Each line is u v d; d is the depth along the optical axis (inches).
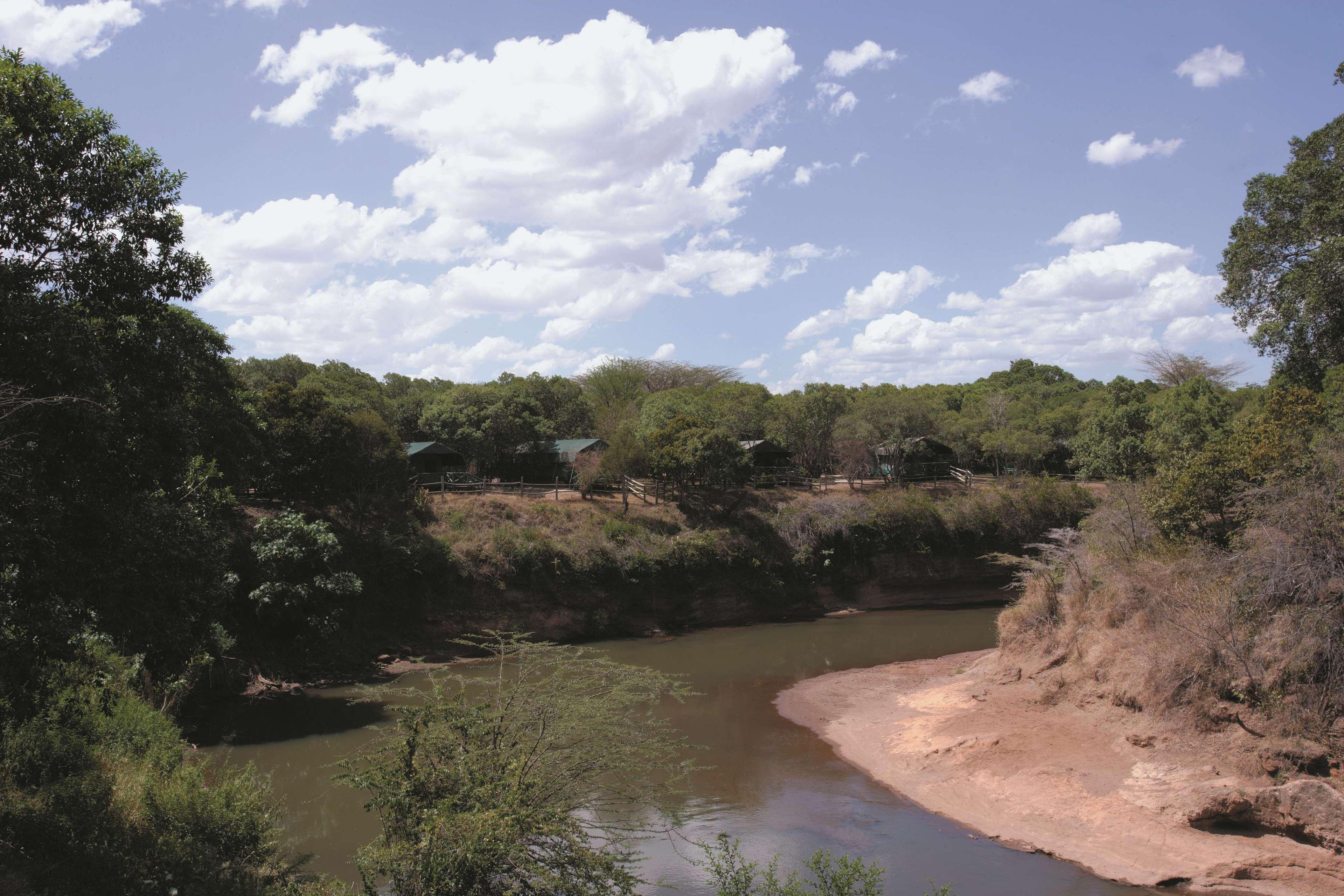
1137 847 653.3
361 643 1353.3
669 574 1704.0
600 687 527.8
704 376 3427.7
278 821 655.1
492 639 1485.0
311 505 1486.2
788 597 1841.8
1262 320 1151.6
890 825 729.6
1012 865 649.6
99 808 467.5
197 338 569.9
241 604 1208.8
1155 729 780.0
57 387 431.2
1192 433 1733.5
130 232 506.3
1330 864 593.6
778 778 846.5
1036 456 2469.2
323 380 2156.7
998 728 902.4
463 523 1641.2
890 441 2393.0
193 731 962.1
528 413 2178.9
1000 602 2005.4
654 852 660.1
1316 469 813.2
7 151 434.3
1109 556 1031.6
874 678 1262.3
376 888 400.5
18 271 454.9
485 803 409.7
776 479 2228.1
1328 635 703.7
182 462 546.6
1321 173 1000.9
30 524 415.5
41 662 442.0
